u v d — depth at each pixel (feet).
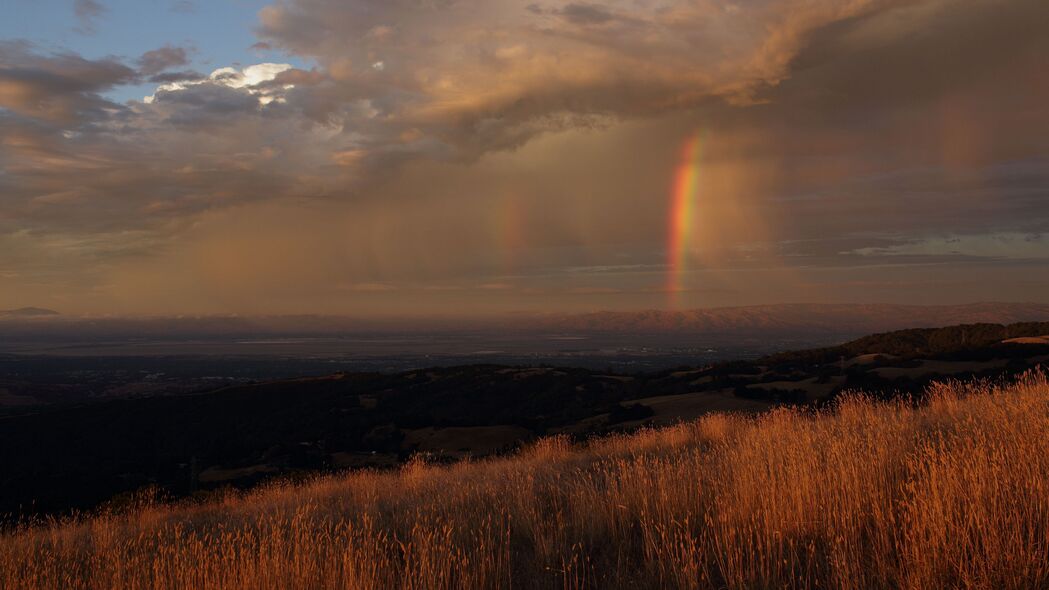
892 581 11.12
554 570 13.08
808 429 23.45
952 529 11.36
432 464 43.86
